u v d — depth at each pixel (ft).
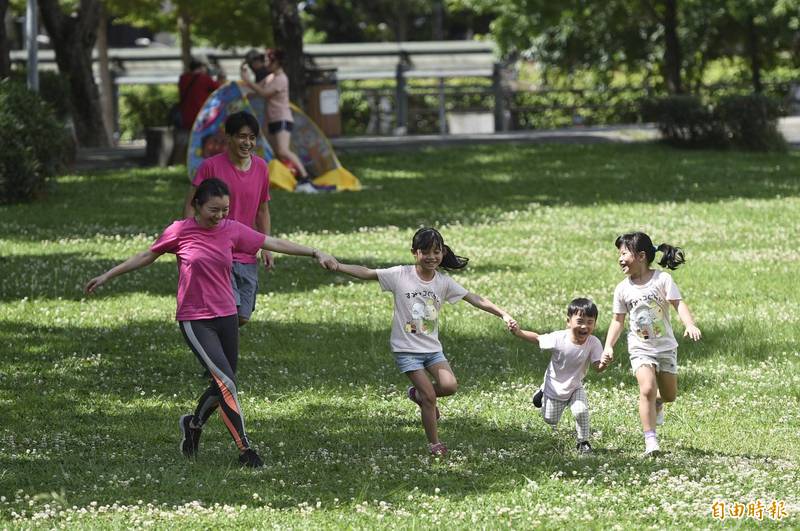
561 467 54.65
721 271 108.17
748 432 62.85
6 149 144.46
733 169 180.45
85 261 110.22
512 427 63.16
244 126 69.82
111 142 272.31
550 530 45.34
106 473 53.01
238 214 70.54
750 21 273.95
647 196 156.35
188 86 183.21
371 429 62.18
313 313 92.22
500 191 160.56
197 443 56.13
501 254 116.78
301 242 122.42
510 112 303.89
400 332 57.57
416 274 57.77
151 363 76.64
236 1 272.92
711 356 79.97
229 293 56.08
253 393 69.97
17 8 296.51
